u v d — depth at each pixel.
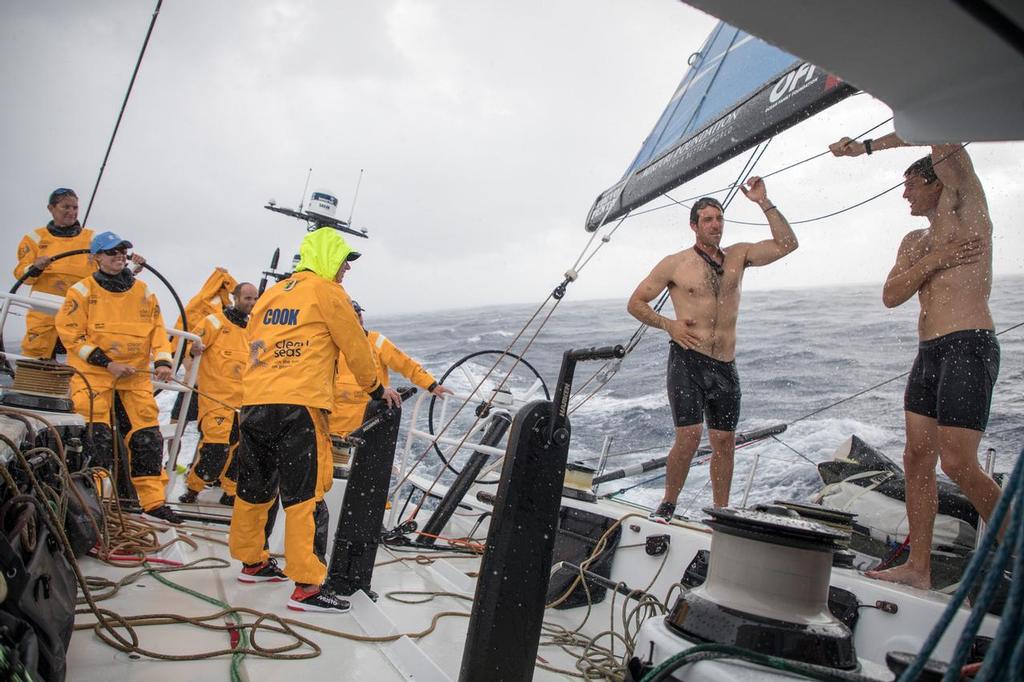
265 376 3.43
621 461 8.12
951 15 0.73
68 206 6.11
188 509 5.67
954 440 2.78
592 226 5.05
